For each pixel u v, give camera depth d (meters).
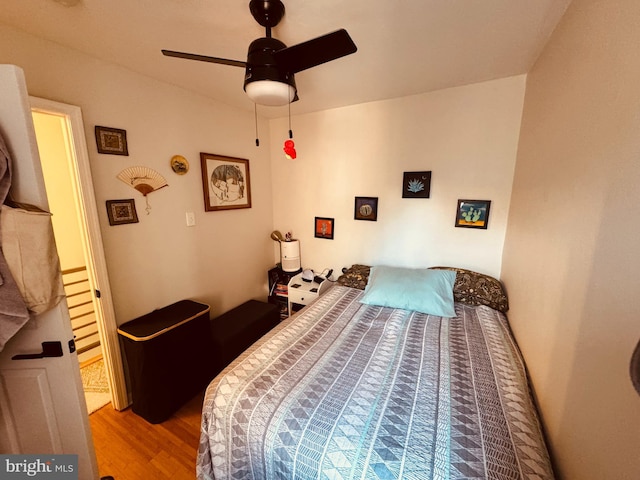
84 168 1.50
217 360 2.09
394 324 1.69
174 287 2.08
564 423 0.89
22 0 1.06
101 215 1.62
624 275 0.63
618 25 0.72
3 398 1.08
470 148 2.03
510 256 1.82
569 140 1.01
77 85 1.46
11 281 0.91
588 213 0.83
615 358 0.64
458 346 1.45
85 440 1.15
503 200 1.99
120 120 1.66
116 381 1.76
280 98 1.20
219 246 2.44
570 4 1.07
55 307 1.02
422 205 2.27
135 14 1.16
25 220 0.91
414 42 1.40
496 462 0.83
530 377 1.27
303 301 2.61
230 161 2.43
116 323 1.74
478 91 1.94
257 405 1.07
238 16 1.19
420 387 1.15
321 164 2.66
